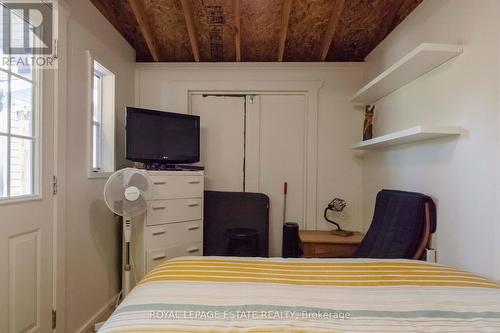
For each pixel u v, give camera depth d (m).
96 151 2.61
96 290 2.37
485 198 1.50
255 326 0.89
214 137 3.41
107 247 2.55
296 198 3.38
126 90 3.00
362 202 3.27
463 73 1.66
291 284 1.19
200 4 2.69
